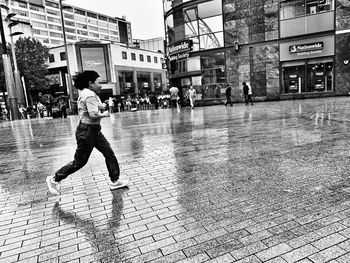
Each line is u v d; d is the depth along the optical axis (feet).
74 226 11.24
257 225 10.19
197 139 27.25
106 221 11.44
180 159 20.21
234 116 44.70
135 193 14.29
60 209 12.99
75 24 348.18
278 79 74.43
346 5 65.77
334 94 69.10
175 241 9.56
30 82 156.35
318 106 48.55
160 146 25.29
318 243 8.85
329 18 67.72
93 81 13.67
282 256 8.32
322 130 26.63
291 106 53.26
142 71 225.56
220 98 81.82
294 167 16.39
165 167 18.48
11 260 9.21
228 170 16.79
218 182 14.89
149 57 235.61
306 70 71.51
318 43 69.10
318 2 68.44
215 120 41.39
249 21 75.72
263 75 75.92
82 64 186.91
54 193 14.51
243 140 24.98
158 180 15.99
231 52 78.69
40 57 162.20
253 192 13.21
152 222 11.05
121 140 29.89
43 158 23.99
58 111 77.15
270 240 9.18
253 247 8.87
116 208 12.64
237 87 79.10
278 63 74.02
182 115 55.42
